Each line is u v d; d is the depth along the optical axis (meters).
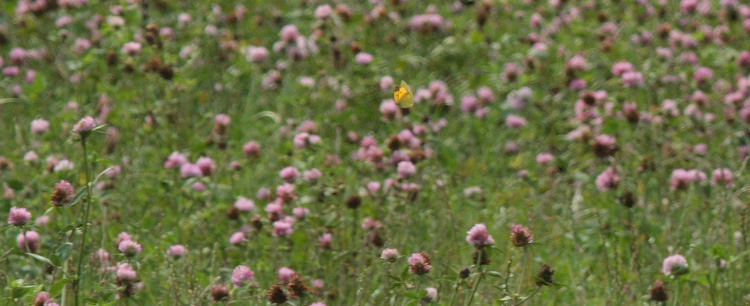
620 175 11.19
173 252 9.38
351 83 13.61
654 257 10.15
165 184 10.76
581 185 11.70
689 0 15.28
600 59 14.91
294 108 13.53
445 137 13.02
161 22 15.69
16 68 13.90
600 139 11.51
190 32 15.09
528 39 15.18
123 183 11.05
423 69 14.24
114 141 11.77
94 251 8.91
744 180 11.30
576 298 9.52
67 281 7.73
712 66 14.46
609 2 16.42
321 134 12.95
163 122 12.43
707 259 9.88
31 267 9.37
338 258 9.64
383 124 13.48
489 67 14.17
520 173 11.95
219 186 11.05
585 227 10.66
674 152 12.10
